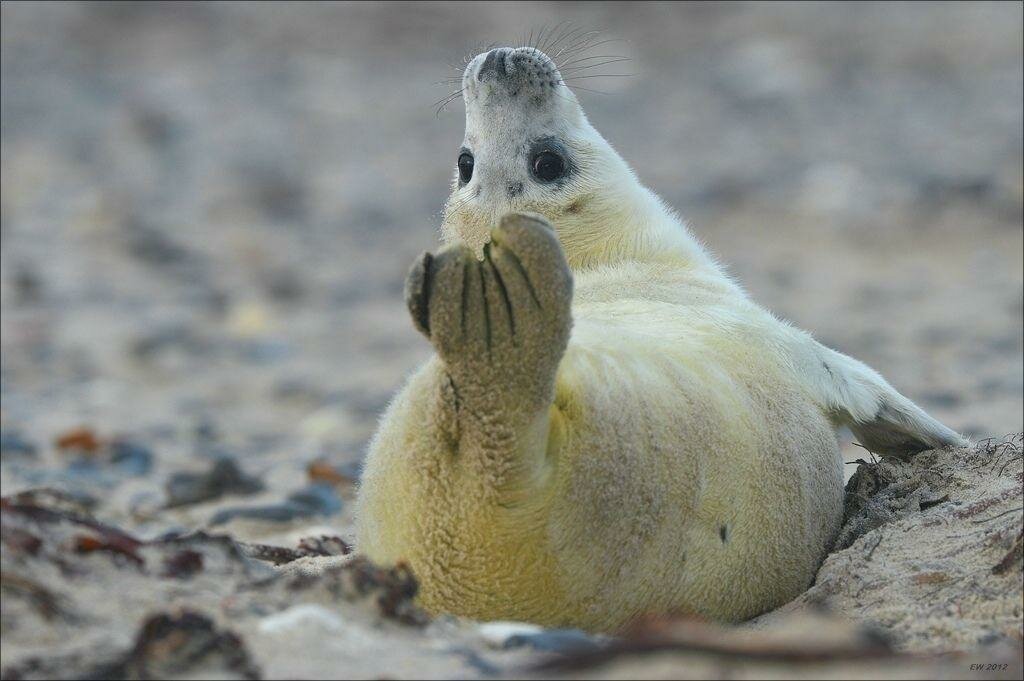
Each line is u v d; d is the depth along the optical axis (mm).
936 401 19547
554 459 7266
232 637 6562
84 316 28859
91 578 7125
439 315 6883
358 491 8484
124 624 6770
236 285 31609
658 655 6613
